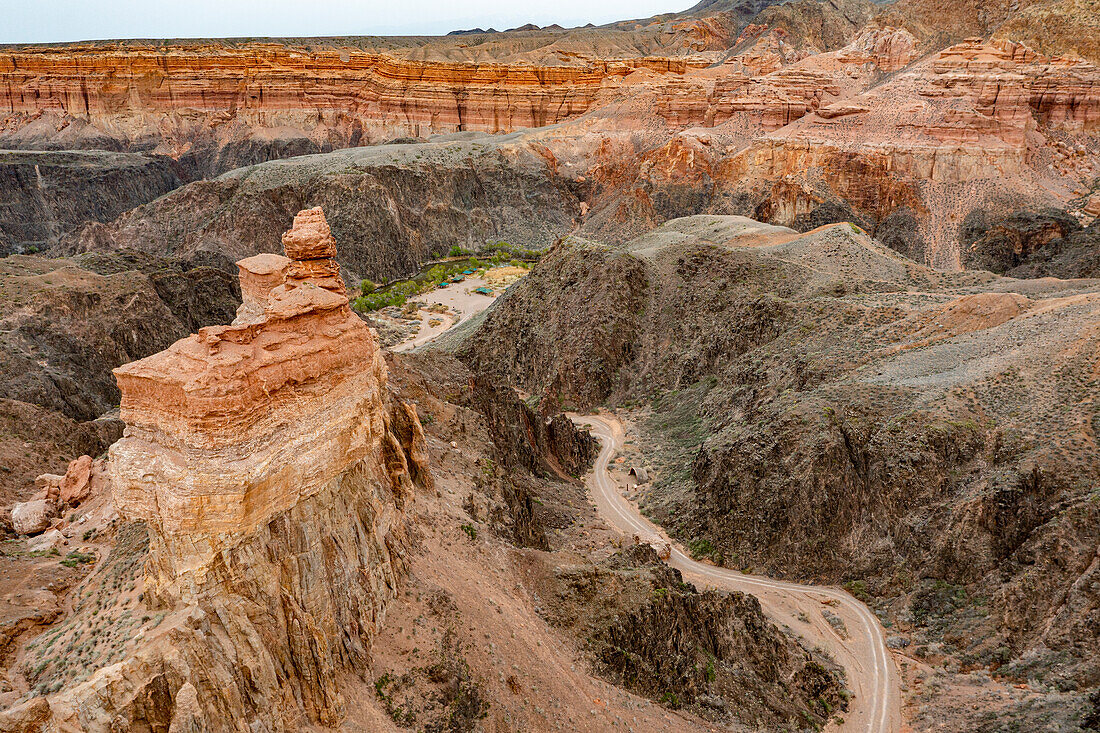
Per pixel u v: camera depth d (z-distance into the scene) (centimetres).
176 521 3133
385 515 4328
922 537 6956
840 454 7625
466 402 7831
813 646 6219
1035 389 7556
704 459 8531
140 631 3128
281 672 3297
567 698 4306
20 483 7094
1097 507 6181
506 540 5566
